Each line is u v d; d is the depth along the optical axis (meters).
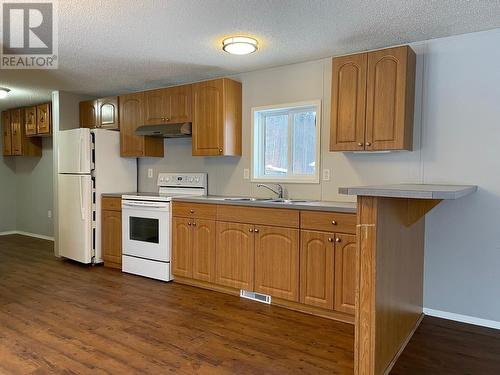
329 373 2.11
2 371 2.09
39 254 5.12
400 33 2.84
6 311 2.99
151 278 3.92
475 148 2.80
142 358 2.26
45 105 5.48
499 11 2.44
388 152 3.13
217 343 2.46
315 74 3.50
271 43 3.06
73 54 3.35
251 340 2.51
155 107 4.30
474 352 2.38
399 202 2.30
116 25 2.71
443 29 2.75
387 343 2.18
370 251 1.97
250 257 3.25
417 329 2.72
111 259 4.39
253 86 3.88
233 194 4.08
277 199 3.63
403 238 2.42
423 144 2.98
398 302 2.37
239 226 3.31
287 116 3.78
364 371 2.00
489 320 2.78
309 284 2.93
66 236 4.64
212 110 3.81
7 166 6.66
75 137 4.47
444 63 2.90
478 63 2.78
